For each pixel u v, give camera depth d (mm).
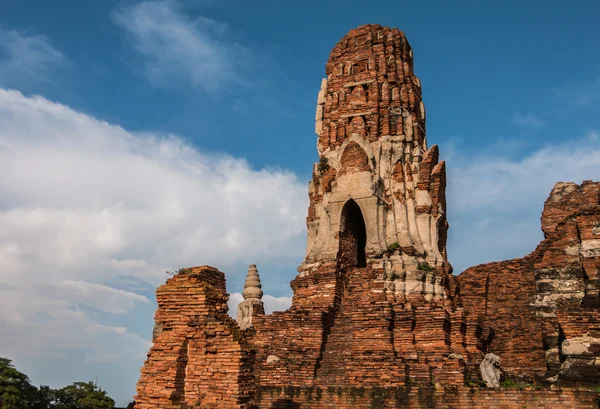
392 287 29031
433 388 23047
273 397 24531
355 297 29125
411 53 36688
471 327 27625
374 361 25156
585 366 24984
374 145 32344
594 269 31438
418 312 26641
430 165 32438
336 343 27172
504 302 33031
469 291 34312
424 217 31391
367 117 33188
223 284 20172
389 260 29703
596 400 20734
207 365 17781
